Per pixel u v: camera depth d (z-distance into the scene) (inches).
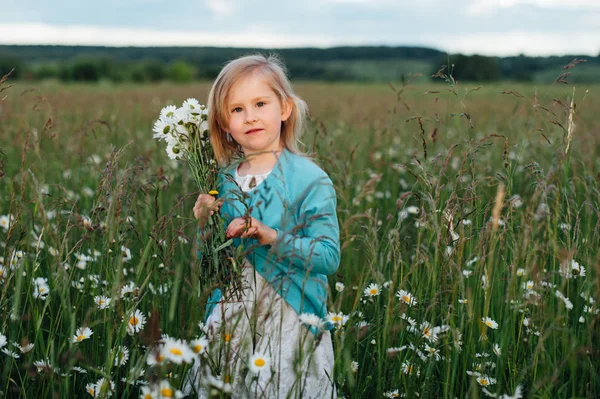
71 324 78.4
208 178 92.6
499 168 225.5
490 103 582.6
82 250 122.9
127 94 637.9
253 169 98.9
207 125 96.2
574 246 94.7
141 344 96.9
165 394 69.0
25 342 82.4
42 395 84.6
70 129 263.7
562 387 82.0
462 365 93.7
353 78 1841.8
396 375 89.9
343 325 88.8
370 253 86.7
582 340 91.6
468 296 85.4
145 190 107.0
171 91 768.3
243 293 84.0
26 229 101.3
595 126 327.6
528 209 84.2
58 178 178.2
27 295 97.7
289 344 87.4
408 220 178.9
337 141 281.6
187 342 72.7
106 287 95.1
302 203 91.9
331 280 123.4
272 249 74.6
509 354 95.3
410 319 97.2
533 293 86.4
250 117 94.6
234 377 77.6
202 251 85.8
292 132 104.6
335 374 93.0
